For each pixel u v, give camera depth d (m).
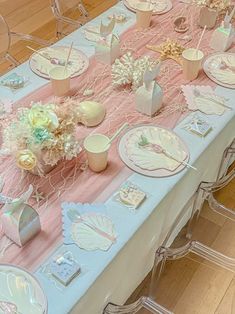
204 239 2.00
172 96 1.79
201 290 1.94
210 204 1.91
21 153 1.35
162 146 1.57
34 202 1.37
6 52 2.42
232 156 2.19
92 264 1.24
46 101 1.72
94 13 3.64
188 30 2.17
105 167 1.49
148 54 1.99
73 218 1.33
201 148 1.59
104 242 1.29
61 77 1.71
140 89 1.65
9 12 3.64
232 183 2.39
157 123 1.67
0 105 1.67
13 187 1.41
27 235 1.25
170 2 2.33
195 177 1.69
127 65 1.79
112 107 1.72
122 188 1.43
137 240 1.39
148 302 1.56
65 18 2.67
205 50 2.05
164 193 1.43
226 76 1.90
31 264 1.22
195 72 1.86
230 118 1.73
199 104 1.76
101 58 1.91
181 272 1.98
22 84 1.78
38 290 1.17
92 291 1.23
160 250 1.63
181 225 1.92
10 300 1.15
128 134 1.60
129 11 2.26
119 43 1.96
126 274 1.49
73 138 1.44
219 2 2.12
